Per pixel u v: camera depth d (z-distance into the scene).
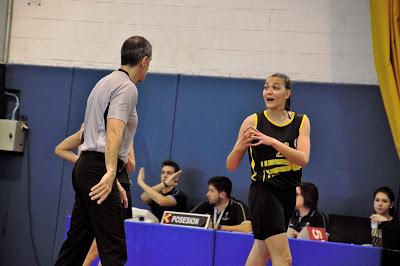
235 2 14.08
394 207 12.40
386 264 9.38
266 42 13.86
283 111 7.81
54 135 14.19
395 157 12.95
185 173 13.60
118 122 6.82
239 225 11.35
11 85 14.45
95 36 14.48
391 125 12.22
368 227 10.73
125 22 14.42
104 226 6.79
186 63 14.11
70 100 14.26
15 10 14.68
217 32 14.06
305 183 12.05
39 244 13.92
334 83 13.38
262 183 7.55
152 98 13.97
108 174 6.63
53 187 14.03
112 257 6.74
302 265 9.59
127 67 7.32
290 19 13.83
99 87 7.15
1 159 14.24
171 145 13.77
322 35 13.66
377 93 13.20
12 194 14.14
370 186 12.95
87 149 7.02
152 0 14.38
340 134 13.20
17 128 13.98
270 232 7.39
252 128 7.35
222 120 13.66
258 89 13.62
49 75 14.39
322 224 11.71
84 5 14.54
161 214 12.91
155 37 14.27
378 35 12.52
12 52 14.61
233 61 13.93
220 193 12.23
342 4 13.66
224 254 9.88
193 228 10.06
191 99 13.84
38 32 14.63
